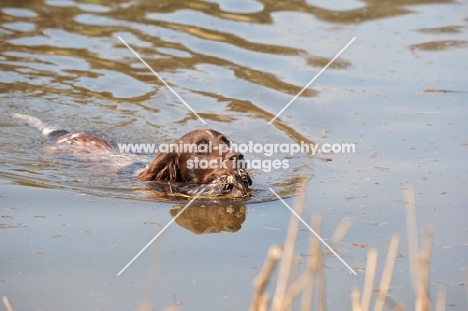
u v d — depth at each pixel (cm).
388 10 2167
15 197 1191
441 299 853
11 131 1530
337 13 2150
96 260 984
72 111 1630
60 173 1323
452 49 1869
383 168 1312
